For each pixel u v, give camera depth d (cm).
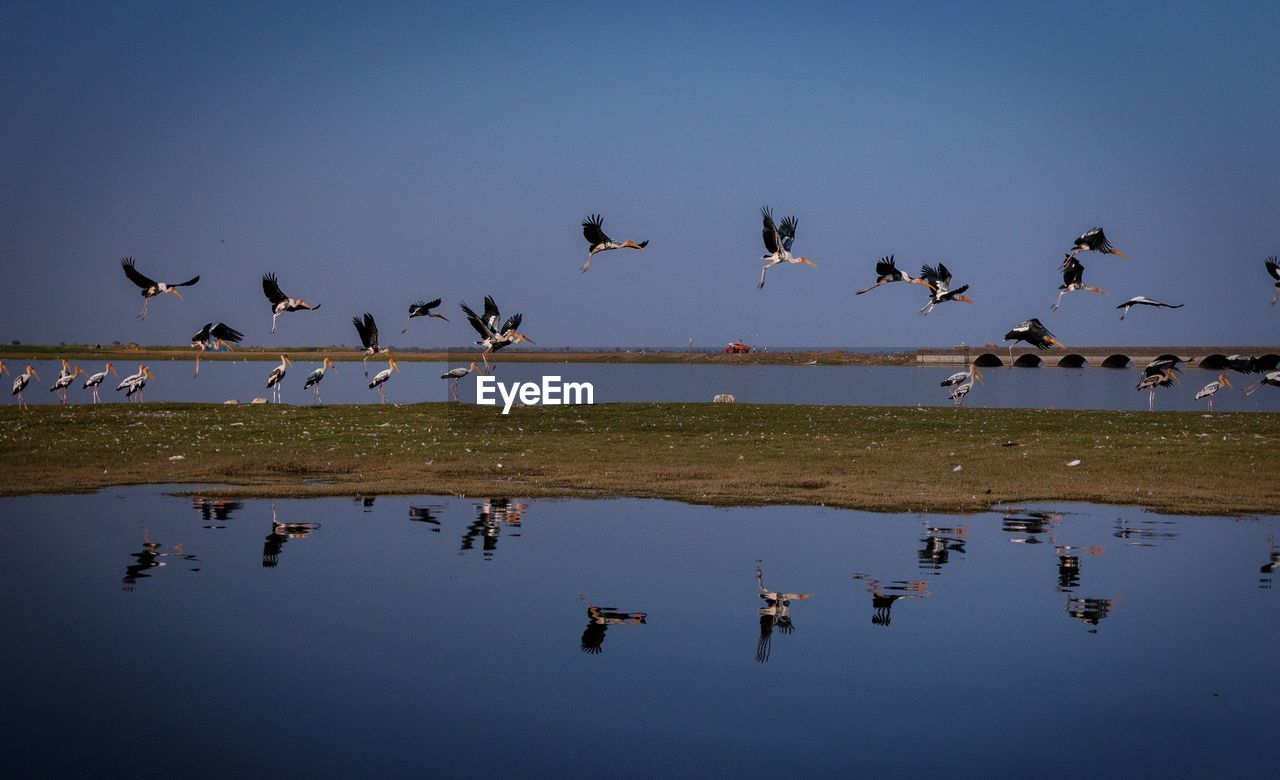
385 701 1196
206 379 8456
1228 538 2023
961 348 14312
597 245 2203
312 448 3306
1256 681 1251
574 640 1400
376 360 13900
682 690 1227
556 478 2786
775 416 4100
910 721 1140
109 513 2250
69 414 3953
